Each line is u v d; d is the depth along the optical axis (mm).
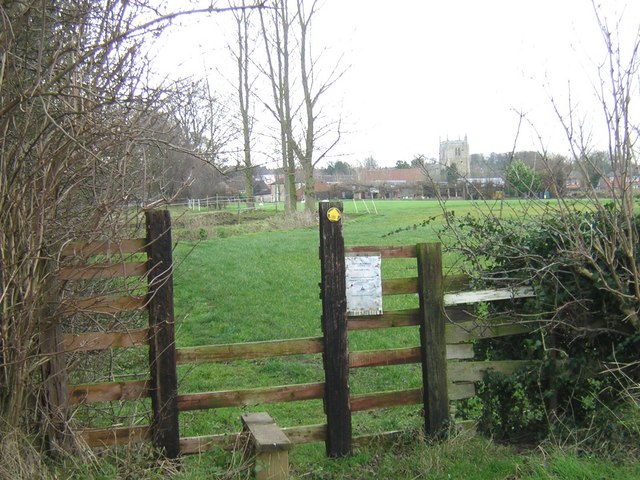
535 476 5176
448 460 5641
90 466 5070
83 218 5336
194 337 11859
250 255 20656
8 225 4918
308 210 35438
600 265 6141
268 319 12820
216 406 5680
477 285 6371
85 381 6531
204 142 6645
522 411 6422
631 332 6145
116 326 5969
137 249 5453
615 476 5117
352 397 6043
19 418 5000
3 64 4652
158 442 5457
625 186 5816
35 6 4730
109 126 5031
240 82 24547
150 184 5727
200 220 30312
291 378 9234
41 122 5090
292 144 35031
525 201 6449
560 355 6312
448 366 6320
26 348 4914
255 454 5305
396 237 24531
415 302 13609
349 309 6020
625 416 5957
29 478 4660
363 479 5512
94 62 5109
